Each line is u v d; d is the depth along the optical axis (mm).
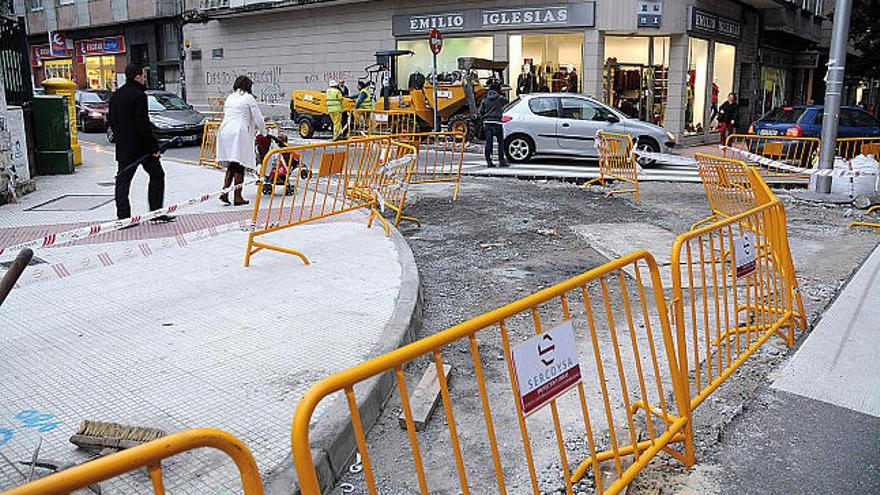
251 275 6168
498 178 13461
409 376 4293
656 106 21266
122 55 36000
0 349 4457
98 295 5570
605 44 20656
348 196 9352
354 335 4703
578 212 9938
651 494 3105
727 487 3178
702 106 22672
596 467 2842
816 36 33062
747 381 4262
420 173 13195
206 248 7129
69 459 3154
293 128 25531
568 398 3994
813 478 3244
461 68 19328
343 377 1983
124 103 7715
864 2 21328
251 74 29000
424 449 3461
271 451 3256
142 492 2926
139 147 7887
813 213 10031
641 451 3236
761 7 25359
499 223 9141
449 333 2287
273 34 27734
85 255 6625
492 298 5938
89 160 15227
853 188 11008
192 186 11344
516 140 15500
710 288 6180
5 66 11414
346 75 25594
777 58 29312
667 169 14727
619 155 11867
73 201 9898
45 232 7758
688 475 3281
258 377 4043
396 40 23875
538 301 2592
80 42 38312
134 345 4531
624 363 4484
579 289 6133
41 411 3627
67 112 12875
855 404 3973
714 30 22062
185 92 32281
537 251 7637
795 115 15367
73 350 4449
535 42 21125
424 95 20281
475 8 21891
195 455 3215
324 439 3232
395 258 6789
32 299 5457
